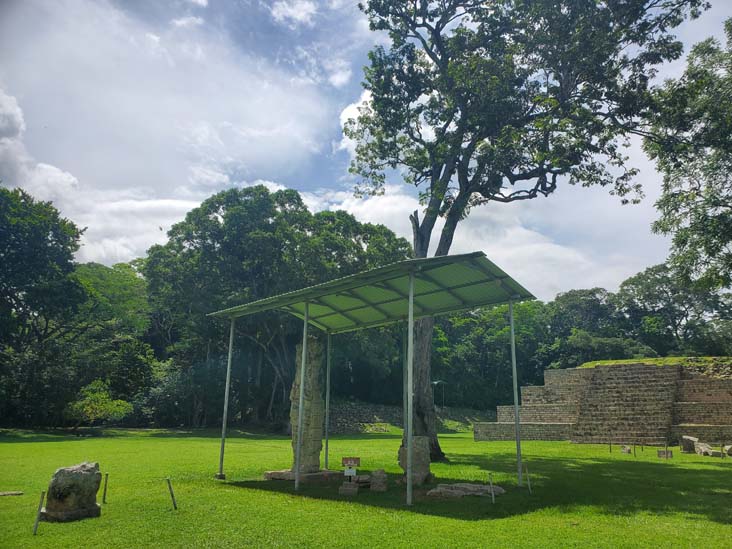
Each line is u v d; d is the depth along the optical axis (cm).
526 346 8256
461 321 8462
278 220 4638
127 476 1519
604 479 1562
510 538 840
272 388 5359
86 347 4472
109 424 4922
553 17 2195
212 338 5075
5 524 930
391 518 984
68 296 4322
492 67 2214
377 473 1334
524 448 2900
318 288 1348
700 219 2545
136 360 4675
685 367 3959
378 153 2734
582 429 3588
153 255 4666
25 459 1948
